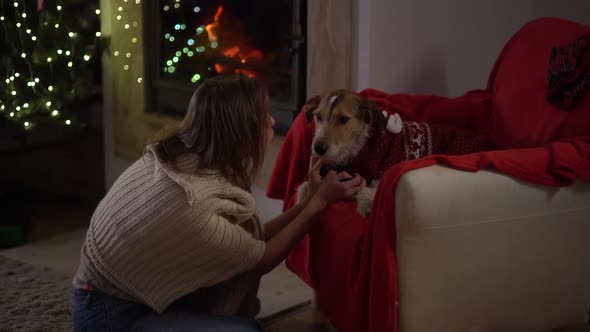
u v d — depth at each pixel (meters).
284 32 3.18
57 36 3.44
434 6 2.85
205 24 3.52
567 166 1.93
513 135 2.34
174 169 1.68
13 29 3.40
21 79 3.45
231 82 1.76
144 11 3.53
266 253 1.87
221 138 1.71
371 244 1.85
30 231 3.44
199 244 1.68
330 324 2.45
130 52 3.59
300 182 2.38
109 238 1.69
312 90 2.90
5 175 4.14
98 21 3.67
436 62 2.91
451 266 1.85
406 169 1.79
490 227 1.87
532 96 2.31
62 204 3.82
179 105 3.53
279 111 3.16
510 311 1.99
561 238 2.00
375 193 1.89
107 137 3.86
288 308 2.58
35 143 4.31
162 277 1.71
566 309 2.09
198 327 1.68
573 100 2.16
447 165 1.83
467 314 1.92
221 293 1.86
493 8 3.04
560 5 3.11
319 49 2.84
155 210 1.66
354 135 2.08
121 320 1.71
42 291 2.71
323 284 2.16
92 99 4.40
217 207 1.69
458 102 2.52
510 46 2.52
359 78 2.75
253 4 3.30
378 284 1.81
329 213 2.14
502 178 1.87
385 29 2.72
